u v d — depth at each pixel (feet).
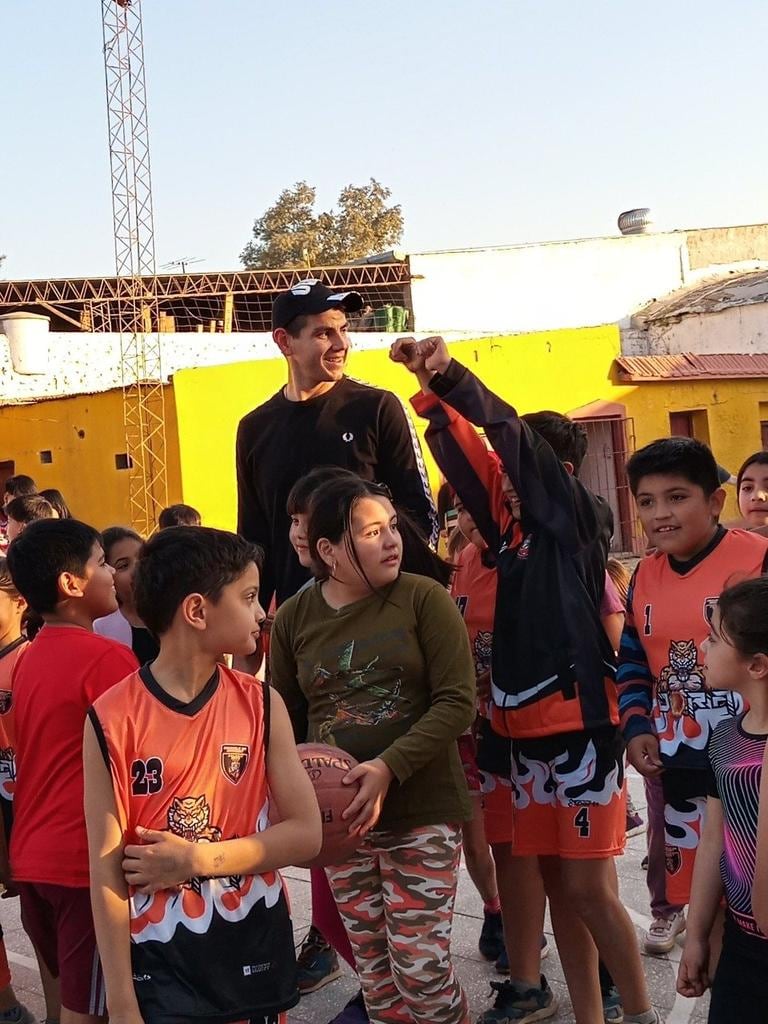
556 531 12.03
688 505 11.51
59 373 77.05
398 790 11.43
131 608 16.93
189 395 64.49
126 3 86.94
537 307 109.81
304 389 14.79
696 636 11.38
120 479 67.87
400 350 12.22
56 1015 13.58
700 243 117.70
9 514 25.81
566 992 14.39
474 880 15.39
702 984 9.89
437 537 14.78
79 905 11.18
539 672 12.00
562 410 71.97
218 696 9.21
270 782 9.34
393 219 171.94
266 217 173.27
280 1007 8.92
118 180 89.51
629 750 11.76
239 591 9.18
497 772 13.61
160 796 8.81
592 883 11.89
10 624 13.66
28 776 11.62
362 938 11.84
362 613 11.78
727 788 9.27
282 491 14.71
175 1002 8.49
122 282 93.61
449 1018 11.57
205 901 8.71
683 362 76.59
